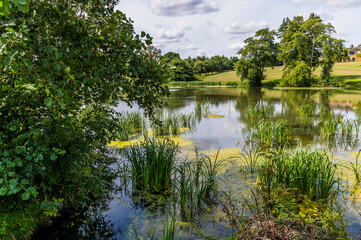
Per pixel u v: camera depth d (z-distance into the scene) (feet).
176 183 18.10
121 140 30.89
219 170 20.59
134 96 11.90
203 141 30.94
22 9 4.16
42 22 7.90
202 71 327.06
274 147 27.86
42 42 7.64
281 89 126.41
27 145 11.14
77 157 13.05
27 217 12.11
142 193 16.92
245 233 8.90
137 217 14.10
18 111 11.32
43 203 11.91
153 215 14.28
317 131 35.12
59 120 12.05
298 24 148.46
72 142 13.24
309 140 30.53
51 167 12.35
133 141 30.53
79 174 13.17
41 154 10.59
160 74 11.10
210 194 16.58
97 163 20.83
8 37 6.52
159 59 11.60
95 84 11.41
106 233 12.65
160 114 46.83
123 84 10.98
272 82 166.91
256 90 123.75
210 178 17.06
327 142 29.40
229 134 34.65
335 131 34.58
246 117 47.55
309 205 14.02
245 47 166.91
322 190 15.55
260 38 164.66
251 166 19.83
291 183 15.55
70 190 14.05
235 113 52.37
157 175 17.03
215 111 55.52
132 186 17.25
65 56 8.80
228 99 80.74
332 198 15.44
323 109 51.65
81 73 9.22
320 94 89.71
